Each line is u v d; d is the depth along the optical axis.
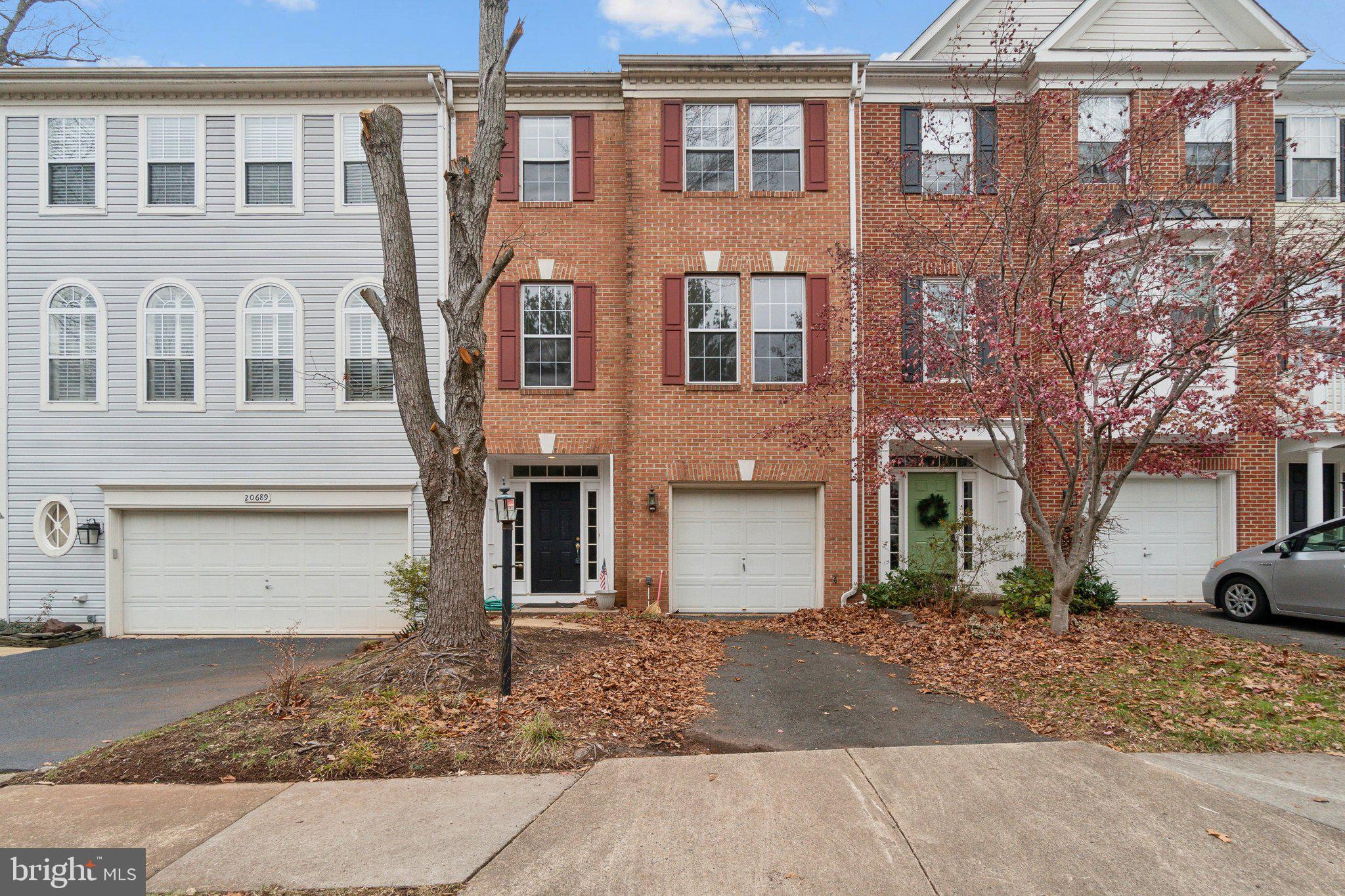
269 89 12.49
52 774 5.34
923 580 11.32
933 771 5.00
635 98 12.48
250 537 12.59
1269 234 8.62
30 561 12.37
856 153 12.42
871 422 9.71
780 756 5.33
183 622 12.51
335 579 12.57
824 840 4.07
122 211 12.57
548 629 9.66
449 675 6.86
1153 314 8.18
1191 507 12.20
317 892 3.67
